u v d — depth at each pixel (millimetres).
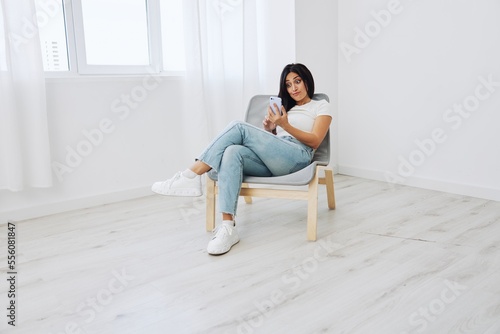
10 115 2266
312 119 2252
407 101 3006
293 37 3047
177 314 1459
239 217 2449
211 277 1717
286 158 2088
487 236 2066
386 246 1979
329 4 3240
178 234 2201
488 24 2537
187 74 2854
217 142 2029
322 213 2488
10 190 2396
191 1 2742
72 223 2396
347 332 1328
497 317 1387
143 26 2885
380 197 2795
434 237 2072
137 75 2809
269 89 3225
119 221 2418
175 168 3018
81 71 2658
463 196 2768
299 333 1331
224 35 2990
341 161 3512
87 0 2654
